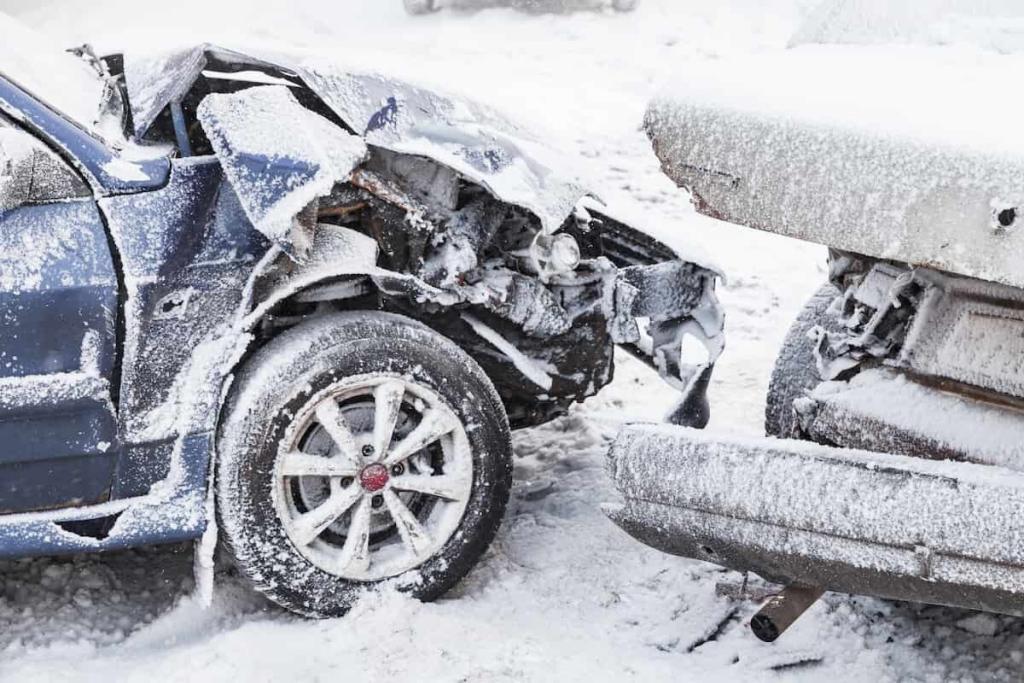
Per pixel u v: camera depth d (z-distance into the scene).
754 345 5.85
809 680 3.16
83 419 3.08
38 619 3.43
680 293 3.98
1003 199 2.49
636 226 4.24
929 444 3.00
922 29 3.44
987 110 2.69
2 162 2.99
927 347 3.12
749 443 2.85
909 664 3.25
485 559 3.78
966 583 2.54
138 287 3.11
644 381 5.52
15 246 3.02
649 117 3.11
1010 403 2.93
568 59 11.81
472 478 3.46
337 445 3.30
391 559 3.41
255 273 3.23
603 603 3.59
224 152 3.11
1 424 3.02
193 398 3.18
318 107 3.83
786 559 2.77
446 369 3.39
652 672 3.17
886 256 2.68
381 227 3.52
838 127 2.74
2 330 2.99
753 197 2.89
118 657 3.23
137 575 3.71
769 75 3.11
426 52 12.10
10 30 3.75
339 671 3.11
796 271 6.86
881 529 2.62
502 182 3.51
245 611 3.52
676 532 2.92
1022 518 2.47
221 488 3.19
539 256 3.65
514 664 3.16
